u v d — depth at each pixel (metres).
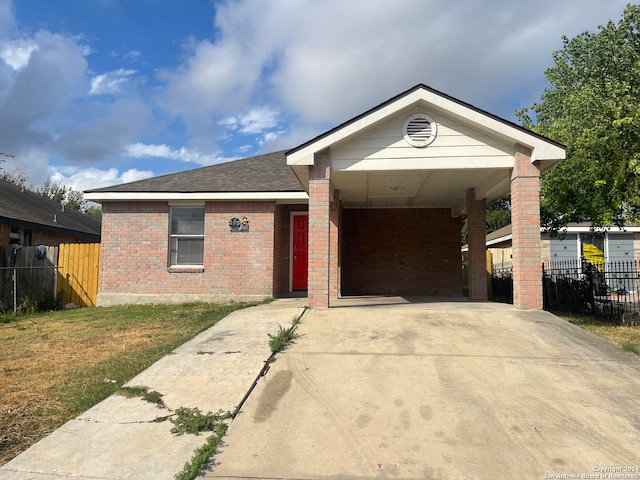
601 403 4.62
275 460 3.73
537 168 8.74
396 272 14.91
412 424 4.26
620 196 10.12
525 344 6.43
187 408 4.66
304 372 5.52
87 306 13.46
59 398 5.15
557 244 21.25
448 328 7.23
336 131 8.94
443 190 12.38
